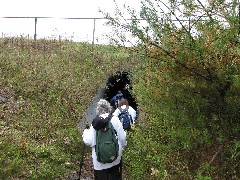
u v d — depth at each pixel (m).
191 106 2.62
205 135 2.46
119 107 4.92
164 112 2.69
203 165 2.43
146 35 2.44
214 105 2.56
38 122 5.13
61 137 4.93
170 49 2.42
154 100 2.76
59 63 7.39
